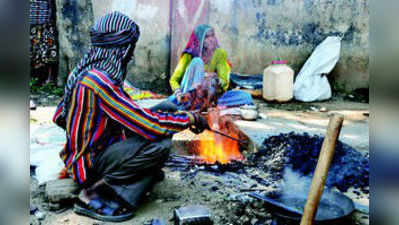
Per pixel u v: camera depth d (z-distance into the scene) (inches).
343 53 277.7
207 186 126.2
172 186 125.7
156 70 272.1
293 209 100.3
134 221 104.3
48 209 109.2
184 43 268.8
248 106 216.5
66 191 109.5
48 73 270.5
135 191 105.7
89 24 265.3
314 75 266.2
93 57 103.9
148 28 265.3
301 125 201.3
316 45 279.3
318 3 274.5
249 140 158.9
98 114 103.3
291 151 145.9
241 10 273.0
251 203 113.6
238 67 281.4
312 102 263.0
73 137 106.0
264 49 280.4
